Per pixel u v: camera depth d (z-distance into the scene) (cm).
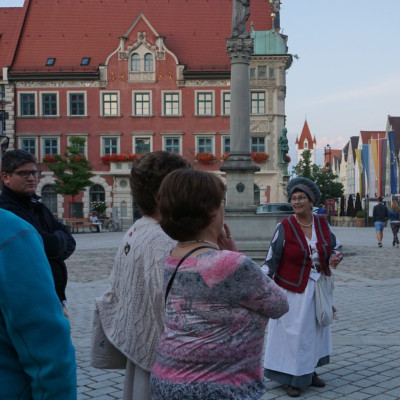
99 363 275
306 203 477
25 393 160
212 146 4094
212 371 197
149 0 4544
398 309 819
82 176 3656
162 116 4084
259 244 1381
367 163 6912
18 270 155
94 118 4112
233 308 200
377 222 2023
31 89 4128
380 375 505
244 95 1419
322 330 484
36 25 4409
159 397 203
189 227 211
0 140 930
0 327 158
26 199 381
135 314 252
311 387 473
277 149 4044
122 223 3841
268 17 4462
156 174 259
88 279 1180
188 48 4284
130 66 4103
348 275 1202
